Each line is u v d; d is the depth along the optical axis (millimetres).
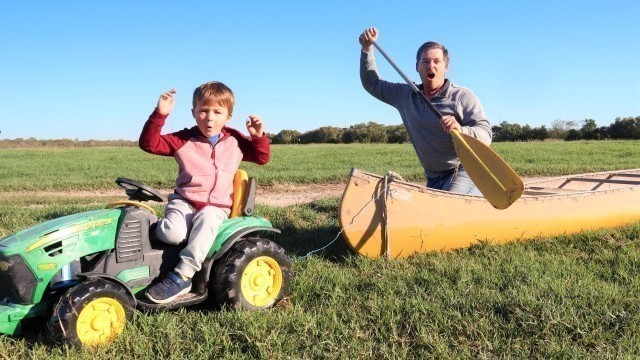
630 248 5660
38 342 3641
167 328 3732
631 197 6613
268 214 7992
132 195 4328
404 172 14875
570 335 3580
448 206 5738
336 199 9523
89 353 3459
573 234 6180
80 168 19641
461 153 5531
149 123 4078
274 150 33156
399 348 3506
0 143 62031
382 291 4500
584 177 8008
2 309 3643
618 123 52344
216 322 3875
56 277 3846
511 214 5973
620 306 3961
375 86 7004
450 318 3861
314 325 3793
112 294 3646
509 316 3840
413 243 5629
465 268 5027
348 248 5781
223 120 4367
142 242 4059
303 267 5277
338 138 63500
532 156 21859
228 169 4375
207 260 4168
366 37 6859
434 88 6312
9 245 3645
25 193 12875
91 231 3855
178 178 4352
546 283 4477
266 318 3885
